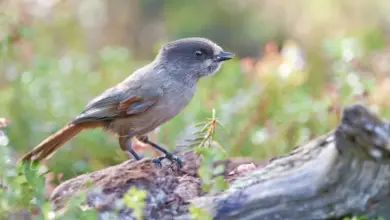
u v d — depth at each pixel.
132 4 24.30
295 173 7.57
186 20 23.95
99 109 10.27
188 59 10.45
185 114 13.45
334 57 14.93
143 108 10.12
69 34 20.00
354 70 14.02
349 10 22.05
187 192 8.12
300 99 13.91
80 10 22.11
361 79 13.61
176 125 12.86
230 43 23.58
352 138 6.75
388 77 15.61
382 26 21.84
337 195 7.27
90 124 10.48
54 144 10.41
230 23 23.77
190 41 10.51
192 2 24.33
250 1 23.86
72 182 8.50
